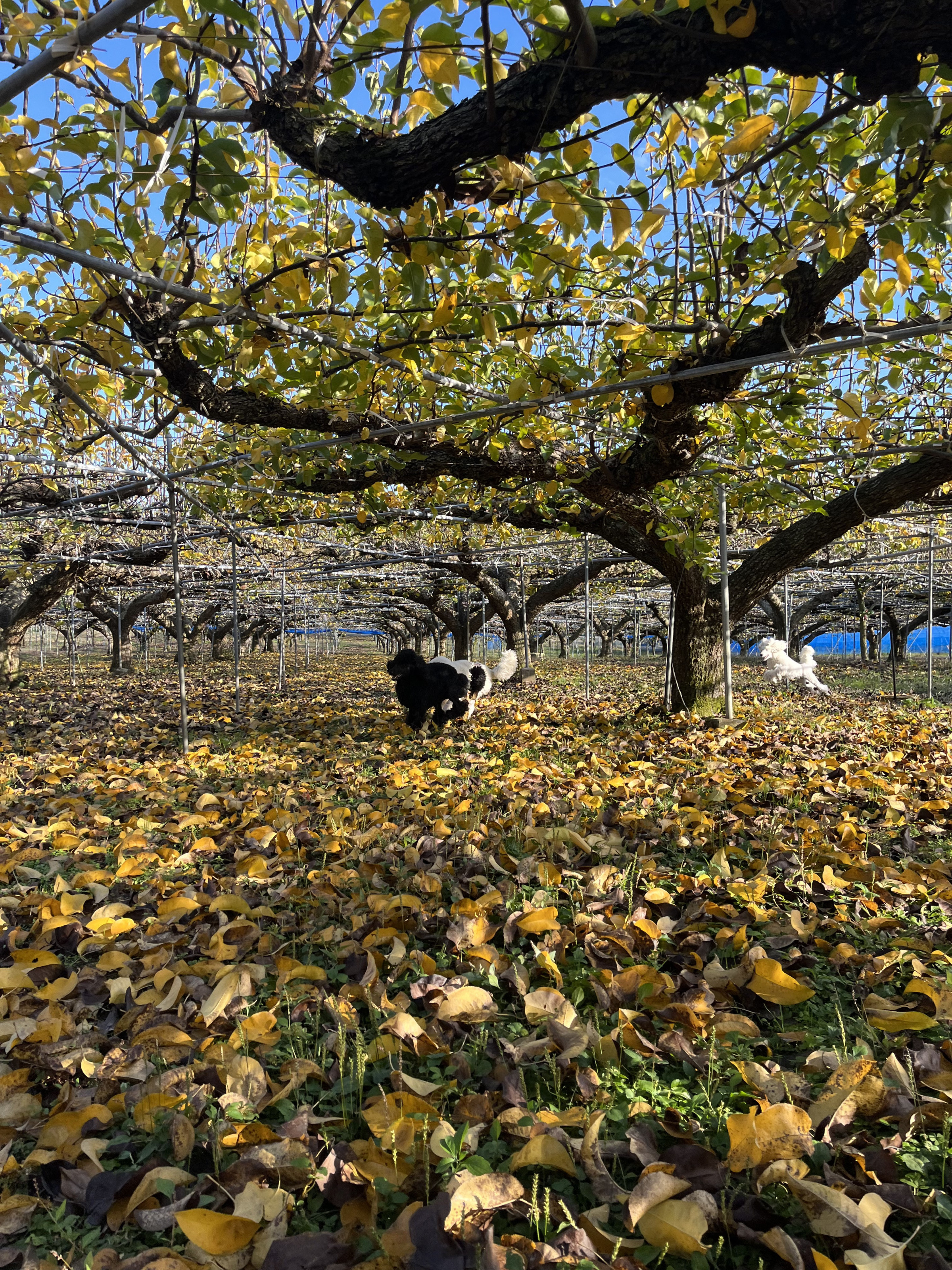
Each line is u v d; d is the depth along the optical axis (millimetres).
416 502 9125
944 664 25750
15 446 6430
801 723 9219
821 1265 1470
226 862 4250
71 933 3283
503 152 2262
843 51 1923
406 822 4770
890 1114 1975
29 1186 1917
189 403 4164
